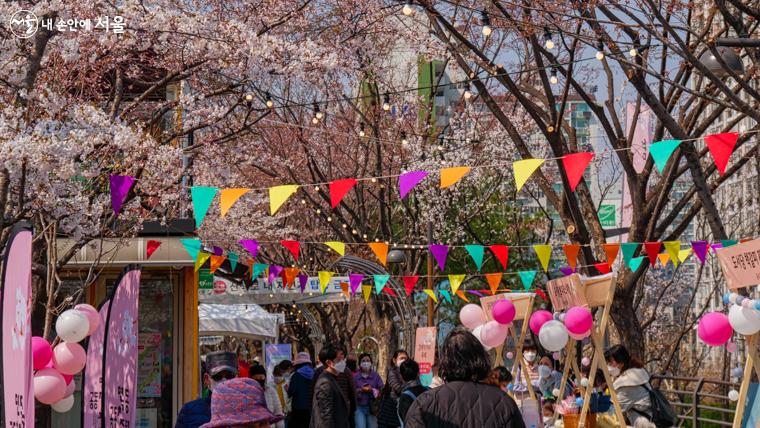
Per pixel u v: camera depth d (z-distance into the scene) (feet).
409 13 44.37
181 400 42.96
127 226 36.14
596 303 26.61
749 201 95.71
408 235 88.22
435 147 76.48
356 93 88.94
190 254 40.91
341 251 37.83
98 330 21.50
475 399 16.35
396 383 35.63
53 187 30.58
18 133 27.91
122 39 35.55
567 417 26.35
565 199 54.65
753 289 51.83
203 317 63.82
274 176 76.18
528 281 42.19
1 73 31.86
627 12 34.58
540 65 48.73
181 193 43.55
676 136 41.06
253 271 44.55
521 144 52.24
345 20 55.47
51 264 26.18
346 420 33.96
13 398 14.71
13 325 14.66
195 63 39.34
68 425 41.09
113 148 33.65
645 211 52.60
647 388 27.99
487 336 30.19
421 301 96.37
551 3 44.19
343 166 90.99
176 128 43.21
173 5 37.78
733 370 27.07
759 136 52.60
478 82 52.24
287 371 51.65
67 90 36.04
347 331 96.22
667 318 130.93
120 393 18.66
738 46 31.81
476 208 89.76
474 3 53.52
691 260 134.10
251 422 15.71
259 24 44.96
